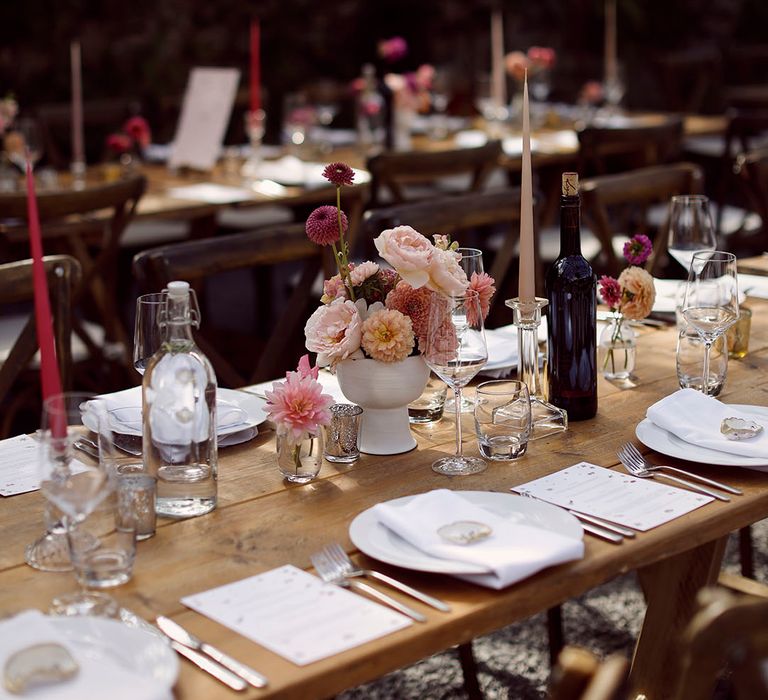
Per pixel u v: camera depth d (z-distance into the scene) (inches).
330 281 60.0
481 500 51.8
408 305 58.1
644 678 61.6
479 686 78.4
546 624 88.7
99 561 45.6
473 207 104.1
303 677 38.9
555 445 60.9
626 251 70.6
